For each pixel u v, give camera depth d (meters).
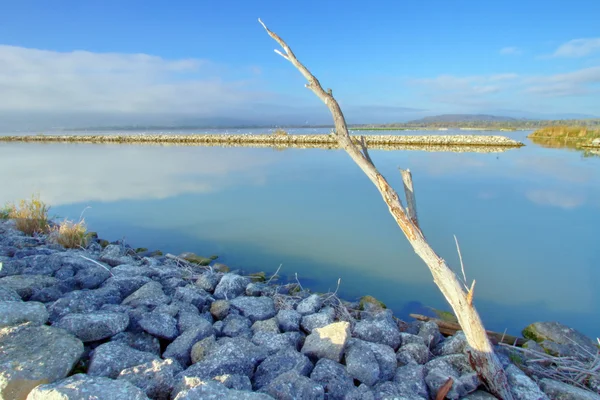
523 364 2.79
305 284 4.66
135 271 4.15
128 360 2.30
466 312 2.30
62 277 3.78
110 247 5.13
